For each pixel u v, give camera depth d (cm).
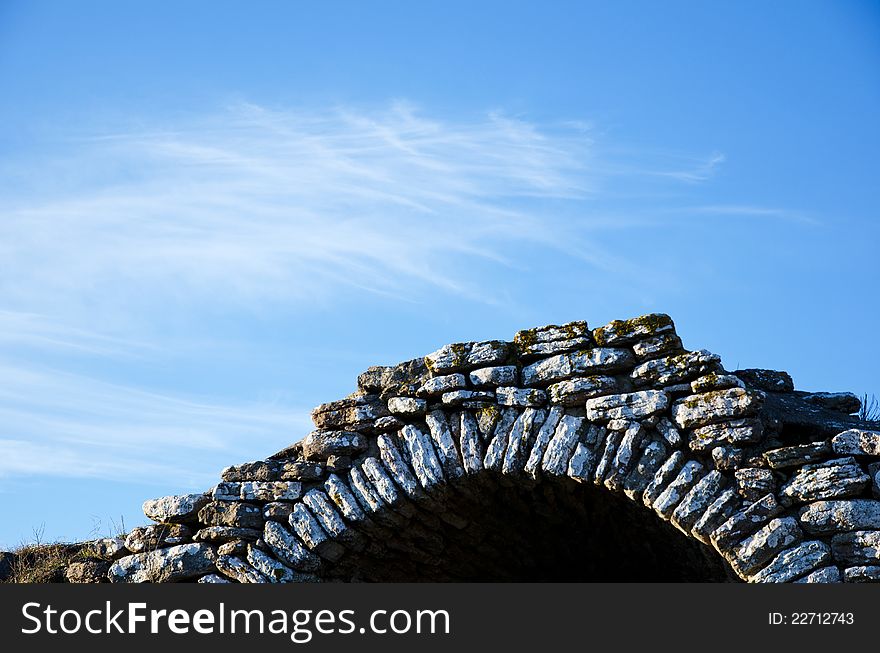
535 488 1294
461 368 1262
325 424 1292
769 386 1344
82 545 1345
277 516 1273
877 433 1127
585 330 1236
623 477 1177
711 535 1139
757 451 1155
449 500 1266
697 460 1167
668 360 1195
